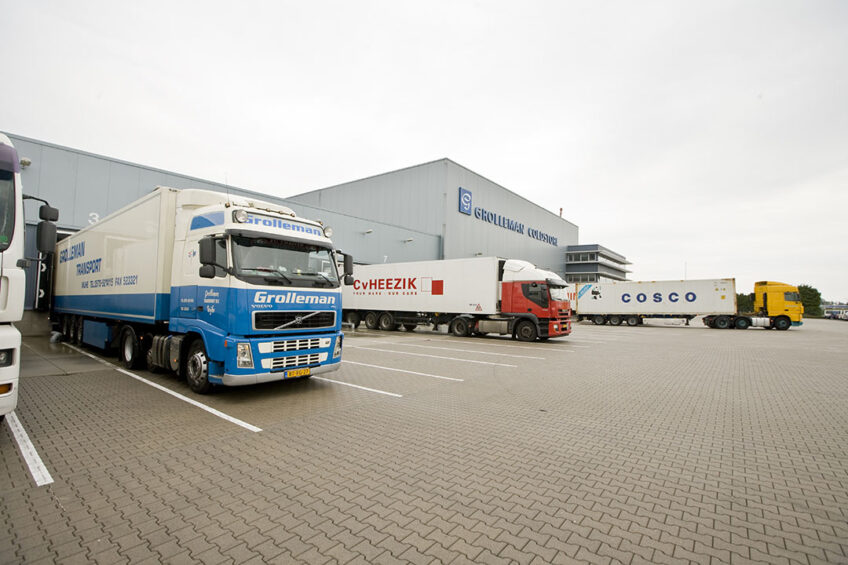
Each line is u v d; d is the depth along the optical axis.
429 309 20.08
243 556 2.67
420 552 2.73
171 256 7.74
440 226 34.12
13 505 3.31
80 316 11.98
